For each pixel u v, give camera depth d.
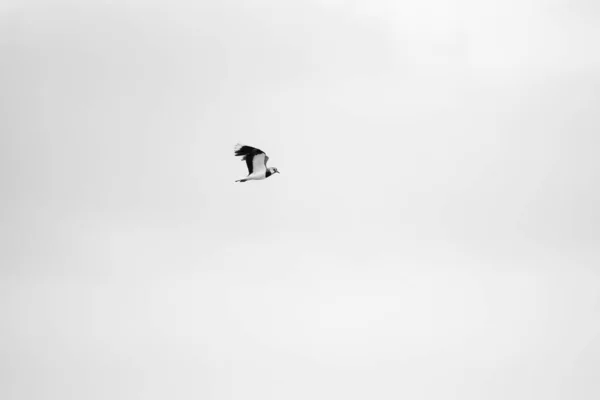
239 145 46.66
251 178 46.31
